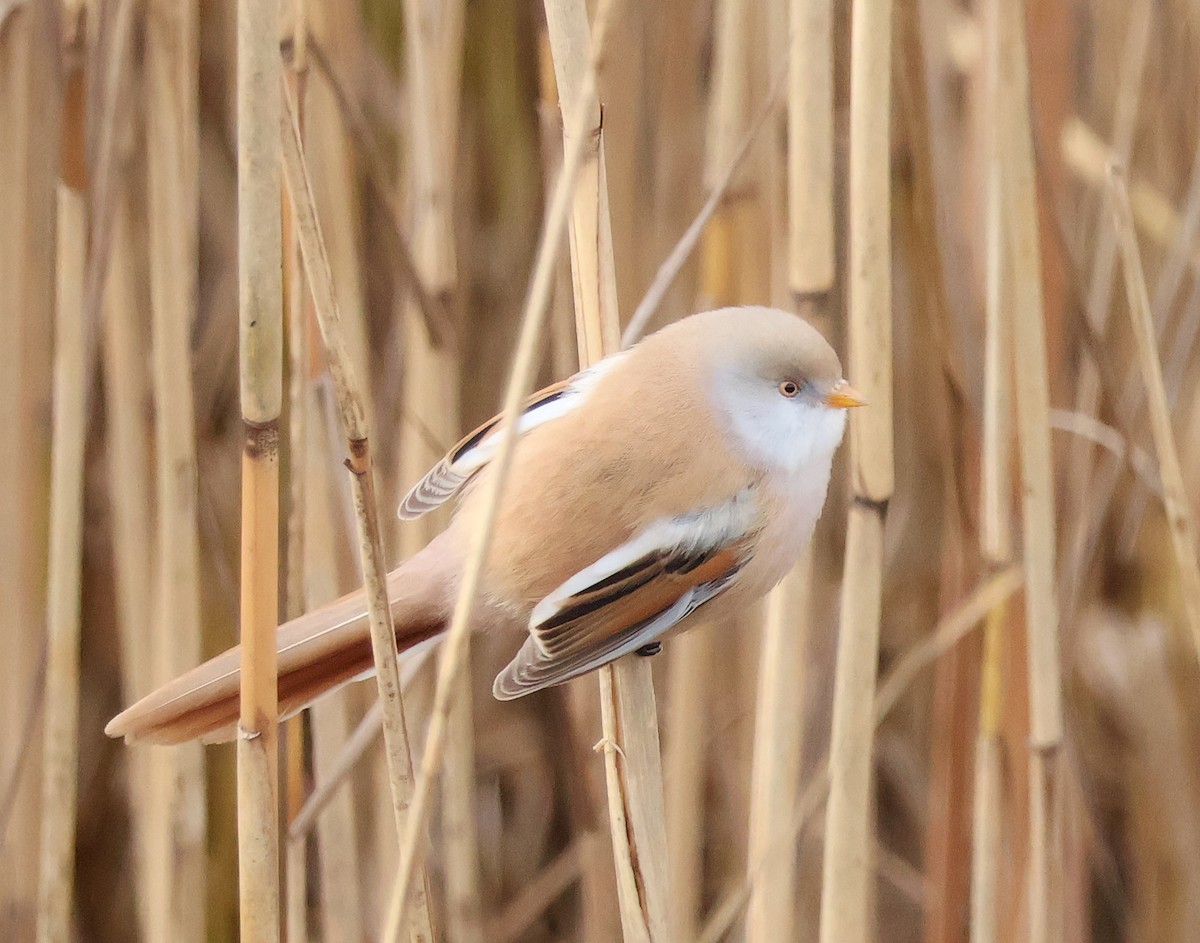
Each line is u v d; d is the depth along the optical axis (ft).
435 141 19.35
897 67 20.08
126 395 20.17
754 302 20.16
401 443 20.53
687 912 20.76
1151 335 15.85
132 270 20.01
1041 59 18.22
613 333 14.74
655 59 22.45
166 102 17.87
